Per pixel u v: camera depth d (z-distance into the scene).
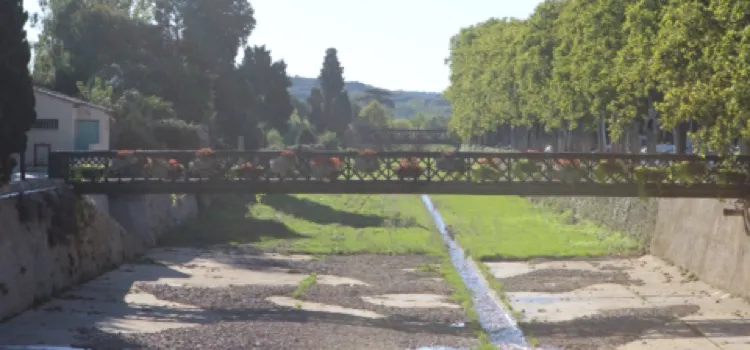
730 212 40.94
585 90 60.81
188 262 51.66
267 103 128.75
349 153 42.03
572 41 67.81
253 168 42.38
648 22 47.81
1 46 36.78
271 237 64.75
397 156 42.06
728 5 32.72
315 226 72.06
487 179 41.62
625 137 70.94
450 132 175.62
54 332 30.58
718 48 33.75
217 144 96.06
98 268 45.00
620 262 53.91
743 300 40.19
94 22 87.44
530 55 80.94
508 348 30.92
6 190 35.44
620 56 50.66
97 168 42.94
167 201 63.97
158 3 105.00
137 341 29.89
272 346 29.92
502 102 99.44
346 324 34.62
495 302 40.84
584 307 39.31
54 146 60.25
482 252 57.09
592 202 72.00
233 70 109.94
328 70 183.75
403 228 72.69
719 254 44.41
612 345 31.36
